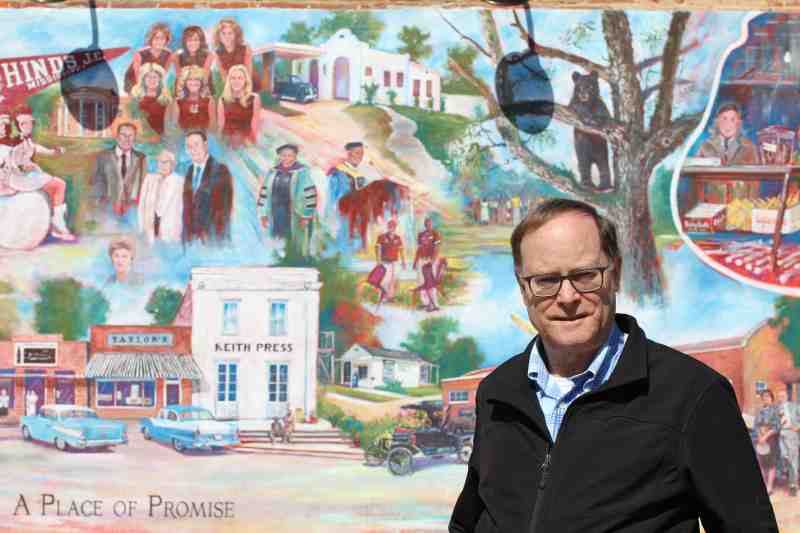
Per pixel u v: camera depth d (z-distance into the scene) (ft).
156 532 22.47
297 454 22.74
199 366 22.86
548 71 23.32
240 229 23.08
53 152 23.08
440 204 23.15
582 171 23.22
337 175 23.18
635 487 9.10
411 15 23.36
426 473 22.70
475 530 10.37
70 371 22.74
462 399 22.86
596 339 9.62
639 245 23.08
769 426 22.84
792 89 23.32
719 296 23.06
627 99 23.30
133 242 23.00
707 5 23.41
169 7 23.36
